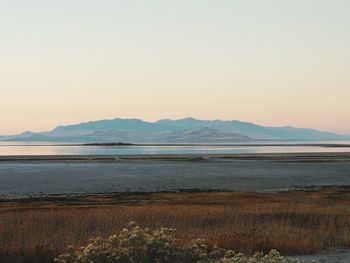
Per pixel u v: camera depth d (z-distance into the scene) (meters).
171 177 89.94
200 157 179.25
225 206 42.56
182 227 26.19
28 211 38.94
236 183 78.56
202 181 81.81
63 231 23.92
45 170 109.19
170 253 12.12
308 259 19.08
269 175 95.94
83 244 20.27
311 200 52.62
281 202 49.16
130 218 29.62
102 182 79.19
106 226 25.89
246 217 31.67
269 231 24.80
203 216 31.58
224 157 183.00
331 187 72.19
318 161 153.38
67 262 12.19
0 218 30.89
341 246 22.38
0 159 166.00
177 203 48.09
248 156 193.12
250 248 19.98
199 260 12.30
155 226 26.23
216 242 20.48
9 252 17.84
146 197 55.34
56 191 65.38
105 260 11.90
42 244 19.56
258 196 56.38
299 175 96.38
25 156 196.38
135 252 11.95
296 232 24.83
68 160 159.25
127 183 77.56
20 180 82.50
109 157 182.12
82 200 52.53
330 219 29.97
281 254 20.20
